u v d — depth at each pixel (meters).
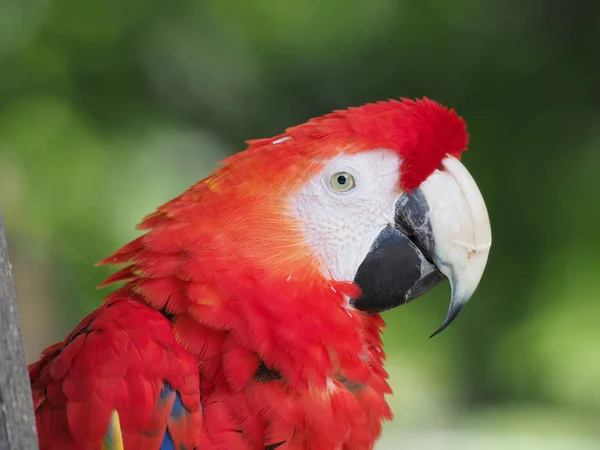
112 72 7.81
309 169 2.58
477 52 7.62
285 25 7.80
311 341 2.38
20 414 1.75
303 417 2.30
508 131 7.70
